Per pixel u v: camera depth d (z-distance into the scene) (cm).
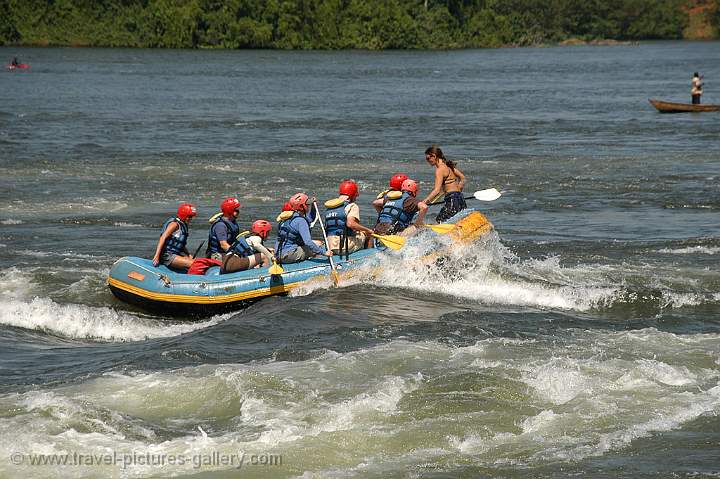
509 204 4212
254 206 4191
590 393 1798
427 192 4550
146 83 13175
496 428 1656
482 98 11000
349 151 6109
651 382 1852
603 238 3425
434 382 1845
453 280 2698
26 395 1764
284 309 2384
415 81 14362
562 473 1492
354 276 2611
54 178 4828
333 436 1612
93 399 1756
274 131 7344
